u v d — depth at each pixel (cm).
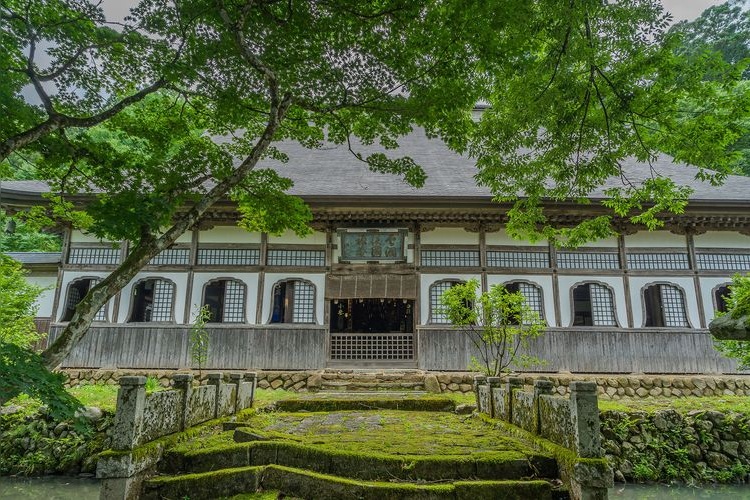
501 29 515
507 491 440
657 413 811
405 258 1238
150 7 485
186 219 505
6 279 864
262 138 556
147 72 546
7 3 454
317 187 1231
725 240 1227
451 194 1148
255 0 521
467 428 680
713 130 609
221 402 695
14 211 1118
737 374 1153
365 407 912
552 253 1231
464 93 568
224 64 553
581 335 1182
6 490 685
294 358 1189
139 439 468
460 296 1019
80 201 1071
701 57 575
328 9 533
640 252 1225
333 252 1250
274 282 1230
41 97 470
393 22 536
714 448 786
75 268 1217
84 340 1184
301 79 585
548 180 1292
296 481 467
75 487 697
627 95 601
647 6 524
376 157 636
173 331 1193
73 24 470
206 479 464
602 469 407
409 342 1234
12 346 359
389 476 476
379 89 591
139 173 551
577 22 509
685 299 1195
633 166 1465
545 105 611
